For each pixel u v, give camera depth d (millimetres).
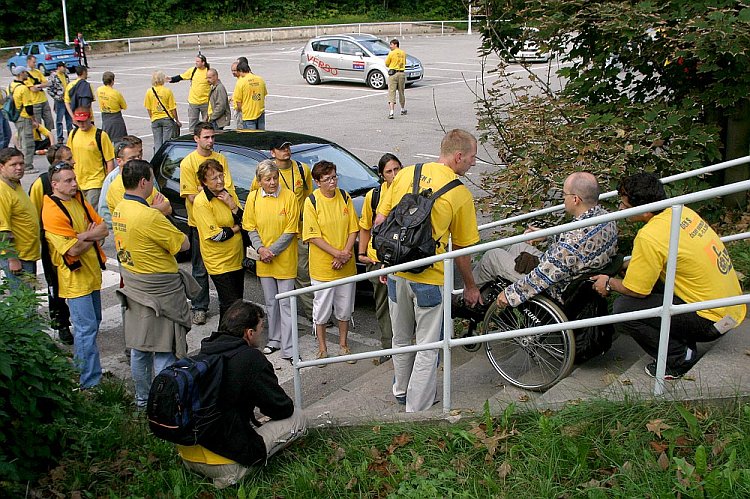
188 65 33656
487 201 7102
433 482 3762
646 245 4168
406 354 5098
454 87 25359
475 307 5203
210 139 7664
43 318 5059
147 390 5844
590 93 7371
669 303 3844
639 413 3793
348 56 26141
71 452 4648
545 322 4824
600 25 6465
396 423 4441
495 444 3902
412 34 49125
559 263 4539
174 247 5621
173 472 4316
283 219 6758
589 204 4590
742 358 4227
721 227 6961
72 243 5992
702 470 3260
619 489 3348
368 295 8023
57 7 42438
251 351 4156
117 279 9242
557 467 3605
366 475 4023
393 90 19531
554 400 4250
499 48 7969
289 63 34188
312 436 4578
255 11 49562
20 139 15383
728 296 4207
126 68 33219
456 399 4988
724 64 6594
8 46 41719
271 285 6945
